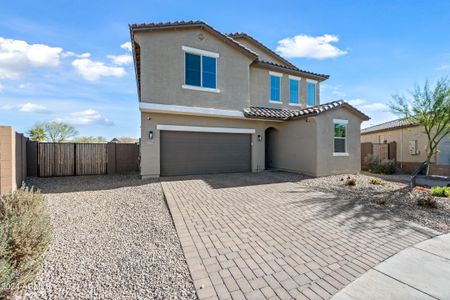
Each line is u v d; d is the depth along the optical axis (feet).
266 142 63.87
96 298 11.20
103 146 52.80
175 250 16.37
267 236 19.01
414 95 47.32
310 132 50.37
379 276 13.62
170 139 46.60
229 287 12.31
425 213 25.93
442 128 43.98
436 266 14.84
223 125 51.06
